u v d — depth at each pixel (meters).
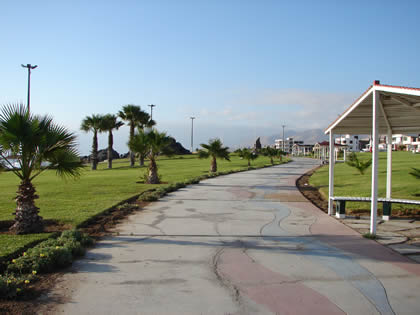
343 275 4.78
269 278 4.66
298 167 38.72
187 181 18.66
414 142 87.50
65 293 4.13
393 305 3.85
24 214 7.06
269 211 10.03
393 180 17.28
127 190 14.78
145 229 7.62
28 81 28.27
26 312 3.64
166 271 4.92
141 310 3.71
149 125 44.84
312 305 3.84
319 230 7.55
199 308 3.76
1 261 5.14
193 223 8.29
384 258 5.54
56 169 7.83
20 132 6.90
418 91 5.62
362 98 7.21
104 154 81.12
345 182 17.94
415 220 8.62
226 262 5.34
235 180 20.97
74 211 9.35
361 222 8.42
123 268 5.03
